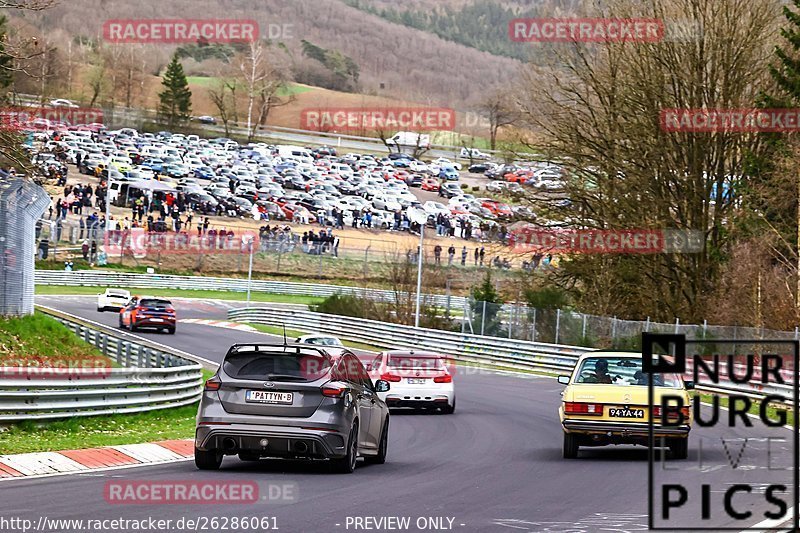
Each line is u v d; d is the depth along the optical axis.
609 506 32.78
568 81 130.12
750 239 122.50
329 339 105.38
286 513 29.62
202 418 39.09
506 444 55.75
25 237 83.19
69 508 29.34
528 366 118.62
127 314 143.75
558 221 131.12
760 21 119.56
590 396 46.94
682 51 122.25
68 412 54.16
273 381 39.09
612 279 127.75
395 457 48.66
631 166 126.69
